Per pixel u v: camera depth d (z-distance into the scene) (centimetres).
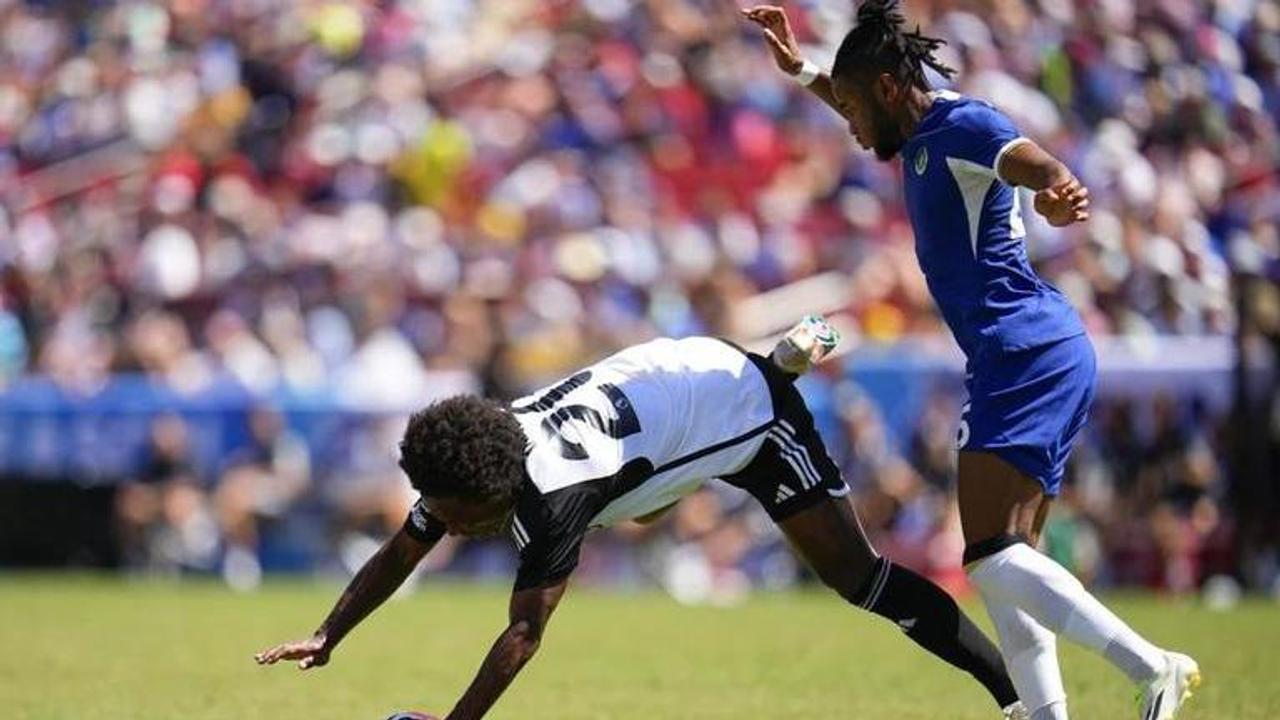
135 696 2712
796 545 2095
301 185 7181
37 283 6875
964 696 2673
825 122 7412
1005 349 1964
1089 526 5019
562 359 5925
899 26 2055
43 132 7862
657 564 5316
